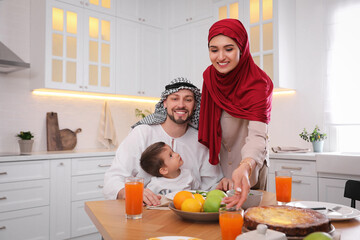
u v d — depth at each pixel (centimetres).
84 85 336
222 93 146
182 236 76
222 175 159
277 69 308
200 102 155
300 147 330
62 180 288
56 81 316
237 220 75
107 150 349
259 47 320
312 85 326
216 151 149
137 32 387
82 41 335
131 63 379
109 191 132
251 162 114
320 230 71
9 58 283
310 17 329
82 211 300
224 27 126
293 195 281
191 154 155
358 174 243
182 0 403
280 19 311
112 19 362
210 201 93
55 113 346
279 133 346
